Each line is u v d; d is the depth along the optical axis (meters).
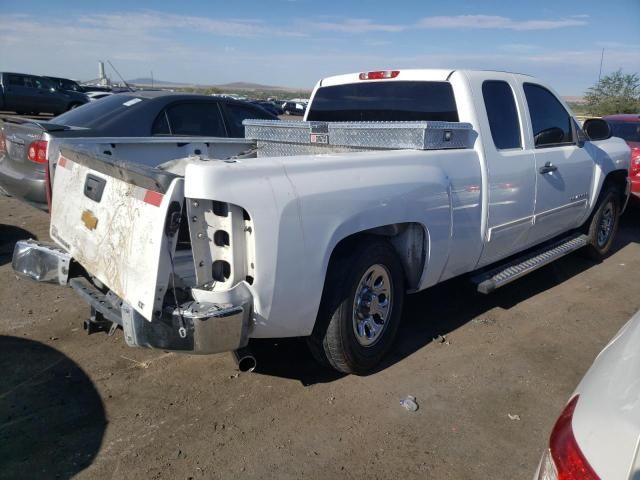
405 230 3.92
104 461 2.90
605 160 6.12
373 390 3.65
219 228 2.91
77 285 3.59
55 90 26.03
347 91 5.35
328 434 3.18
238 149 5.91
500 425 3.31
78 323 4.48
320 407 3.44
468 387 3.72
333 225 3.21
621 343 2.08
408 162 3.75
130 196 3.01
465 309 5.07
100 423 3.21
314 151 4.86
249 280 2.98
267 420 3.29
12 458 2.89
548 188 5.14
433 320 4.80
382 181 3.51
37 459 2.89
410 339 4.42
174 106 6.91
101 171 3.34
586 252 6.65
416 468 2.92
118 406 3.38
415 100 4.75
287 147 5.09
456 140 4.21
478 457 3.02
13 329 4.34
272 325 3.12
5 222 7.38
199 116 7.15
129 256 2.98
